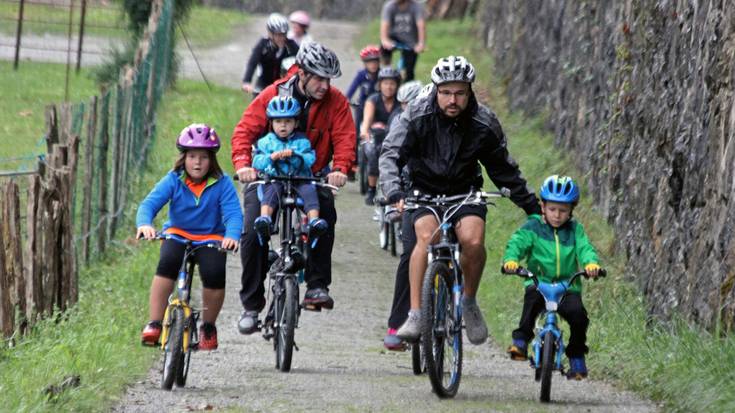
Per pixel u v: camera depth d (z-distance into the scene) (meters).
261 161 26.98
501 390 24.70
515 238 23.84
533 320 24.11
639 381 25.09
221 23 114.81
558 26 61.28
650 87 37.47
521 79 70.75
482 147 23.77
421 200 23.83
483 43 96.06
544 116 62.47
